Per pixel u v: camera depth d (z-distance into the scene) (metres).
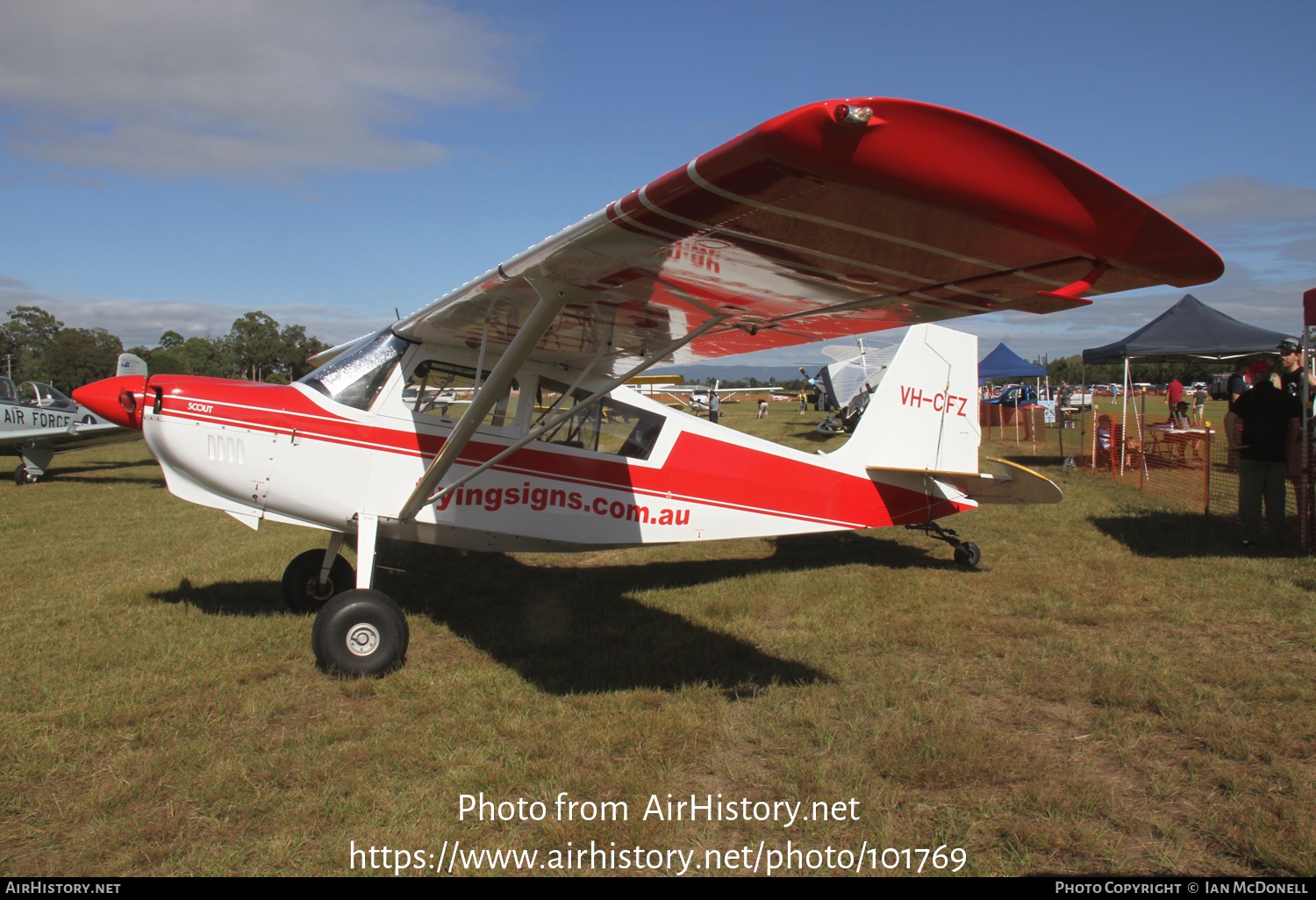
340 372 4.14
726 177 1.66
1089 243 1.69
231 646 3.90
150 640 3.98
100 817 2.38
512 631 4.31
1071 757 2.77
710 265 2.38
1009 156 1.47
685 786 2.61
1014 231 1.69
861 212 1.74
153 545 7.02
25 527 8.10
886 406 5.61
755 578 5.45
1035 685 3.38
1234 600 4.53
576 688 3.45
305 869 2.14
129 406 4.20
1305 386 5.80
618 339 3.91
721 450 5.01
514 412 4.37
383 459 4.10
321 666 3.58
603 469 4.61
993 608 4.63
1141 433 10.36
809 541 6.94
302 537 7.32
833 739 2.89
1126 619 4.29
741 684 3.46
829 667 3.69
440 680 3.52
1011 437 18.78
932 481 5.77
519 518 4.38
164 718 3.10
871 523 5.62
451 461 3.69
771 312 2.90
